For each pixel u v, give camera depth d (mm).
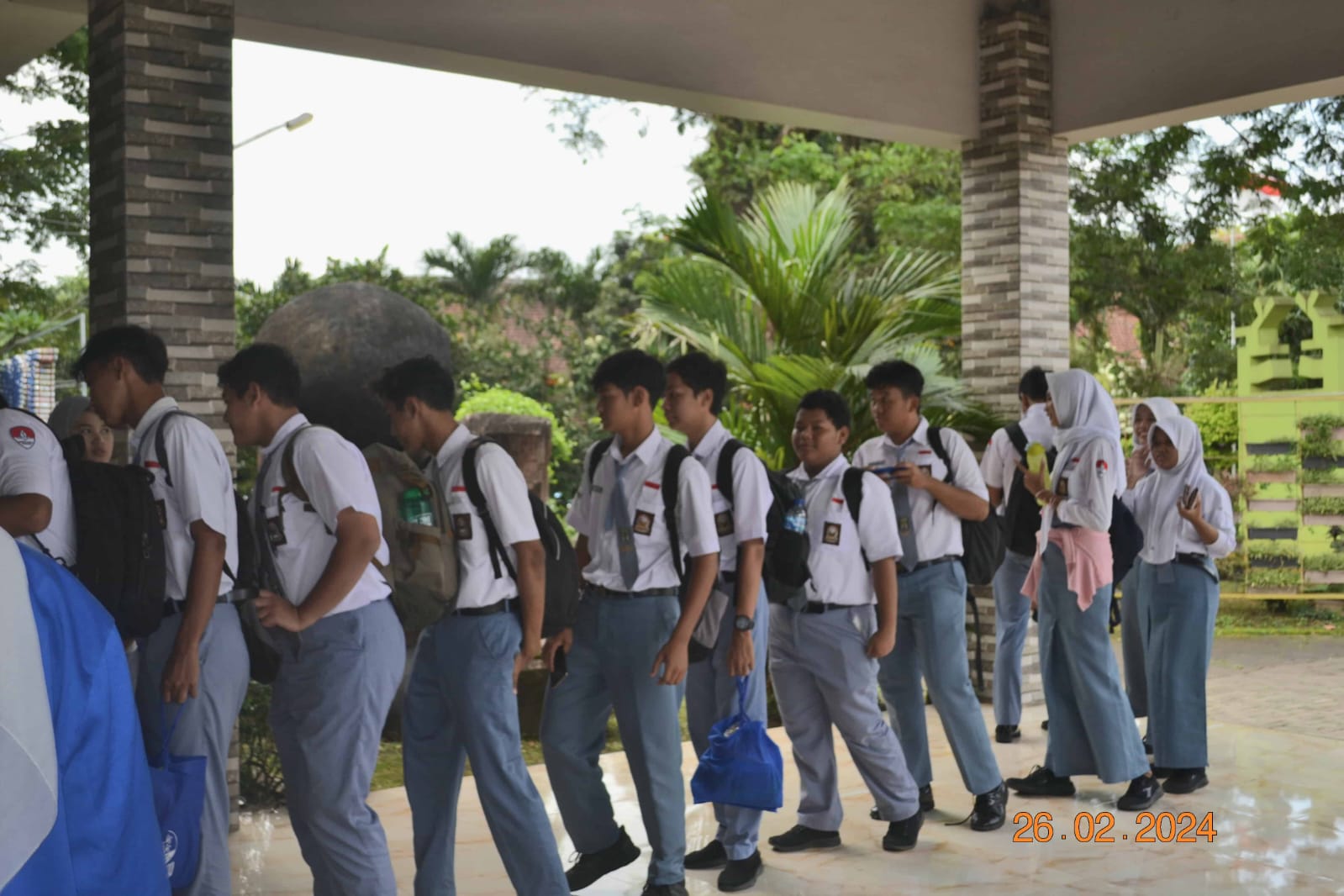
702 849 4703
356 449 3424
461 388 17484
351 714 3391
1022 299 7598
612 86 6723
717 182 18531
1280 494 11680
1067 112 7648
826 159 17641
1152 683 5660
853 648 4594
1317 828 5039
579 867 4285
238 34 5863
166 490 3346
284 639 3422
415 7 6016
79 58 12688
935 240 15844
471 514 3627
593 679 4184
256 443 3555
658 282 8656
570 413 19062
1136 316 15383
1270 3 6711
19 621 2115
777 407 7777
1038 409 6441
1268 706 7645
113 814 2357
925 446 5059
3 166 12531
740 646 4152
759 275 8180
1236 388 14875
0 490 3068
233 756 5262
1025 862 4637
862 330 8164
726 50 6898
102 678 2373
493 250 21812
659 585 4020
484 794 3645
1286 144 13500
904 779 4734
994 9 7695
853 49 7309
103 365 3428
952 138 7805
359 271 19250
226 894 3424
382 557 3516
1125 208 14406
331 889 3436
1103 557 5156
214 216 5266
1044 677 5430
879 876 4504
